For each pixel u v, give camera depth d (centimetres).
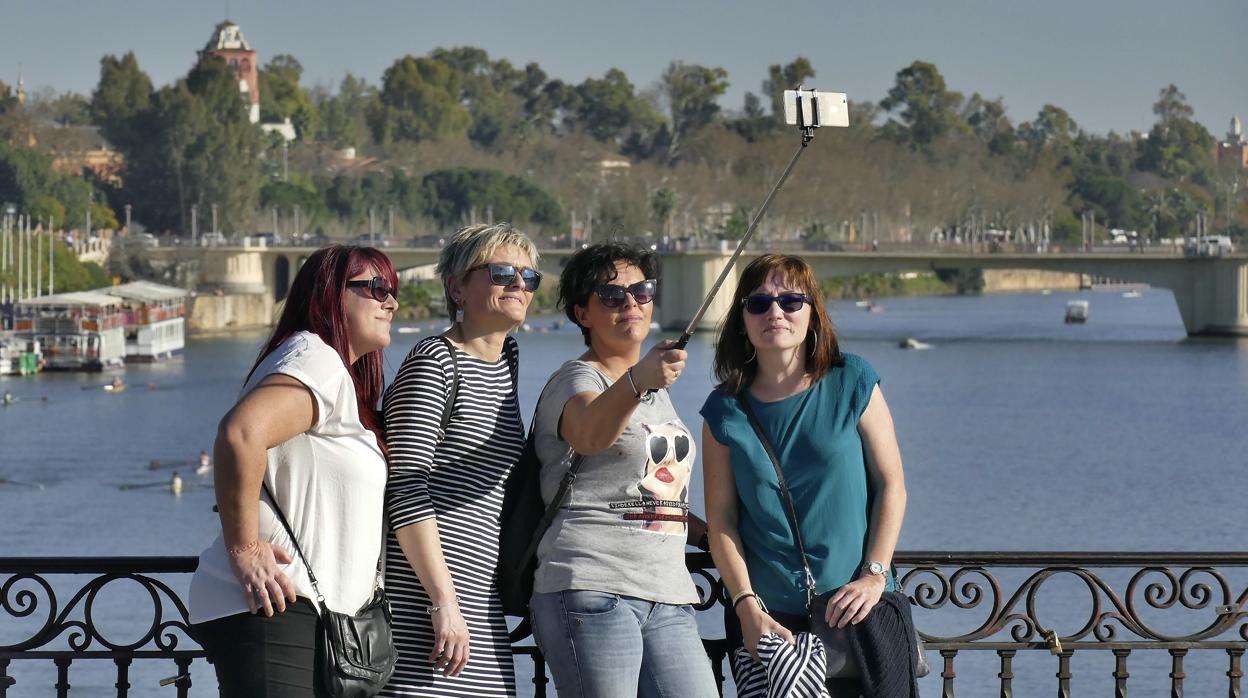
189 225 18862
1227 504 6531
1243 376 11431
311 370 623
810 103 636
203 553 646
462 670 667
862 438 708
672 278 14100
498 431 683
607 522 676
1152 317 18550
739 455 702
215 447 609
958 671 3369
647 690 679
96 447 7525
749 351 718
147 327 12181
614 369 709
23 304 11450
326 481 634
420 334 13675
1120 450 8025
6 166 17075
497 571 691
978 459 7706
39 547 5191
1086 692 3222
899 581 781
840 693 705
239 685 626
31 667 3222
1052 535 5869
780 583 699
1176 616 3778
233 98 19338
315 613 632
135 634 3416
